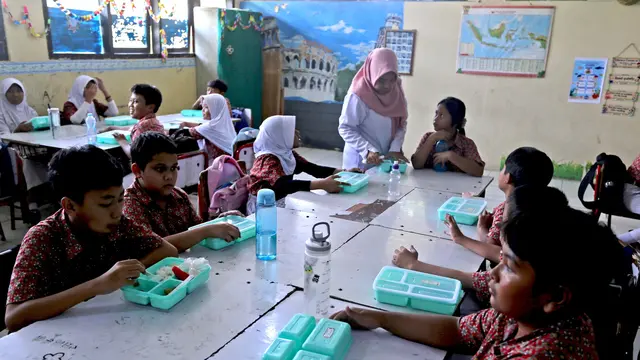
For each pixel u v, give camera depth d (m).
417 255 1.53
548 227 0.80
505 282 0.86
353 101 2.96
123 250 1.45
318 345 1.01
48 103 4.53
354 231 1.81
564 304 0.81
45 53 4.45
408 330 1.13
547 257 0.79
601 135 5.03
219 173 2.51
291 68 6.35
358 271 1.47
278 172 2.49
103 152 1.30
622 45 4.75
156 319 1.16
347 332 1.09
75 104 4.42
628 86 4.82
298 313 1.19
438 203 2.21
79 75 4.78
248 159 4.28
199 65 6.17
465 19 5.26
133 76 5.37
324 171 2.80
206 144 4.24
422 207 2.14
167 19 5.74
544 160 1.80
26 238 1.28
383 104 2.98
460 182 2.61
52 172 1.28
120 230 1.43
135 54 5.38
